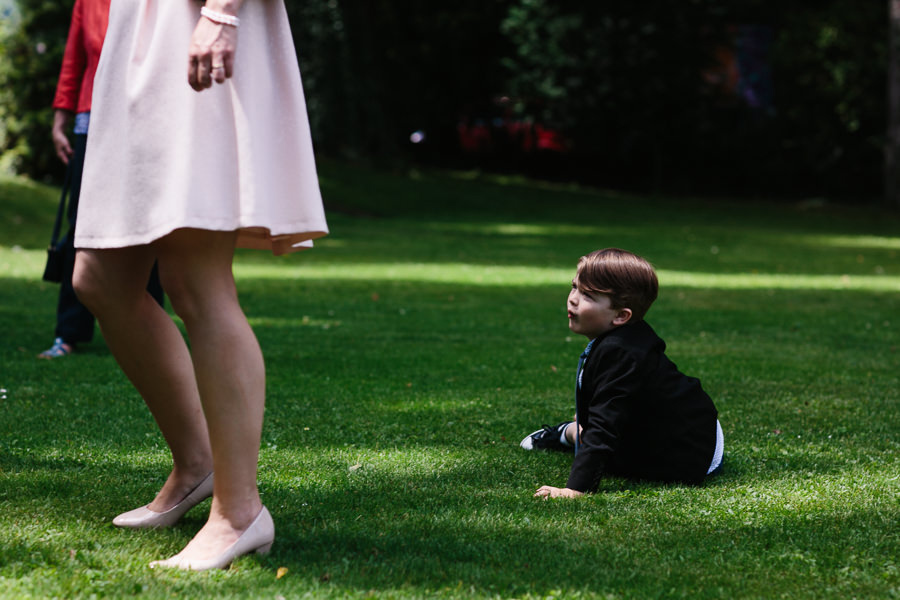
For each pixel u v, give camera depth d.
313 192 2.30
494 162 40.31
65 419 3.95
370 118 32.50
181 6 2.22
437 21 35.41
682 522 2.67
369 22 32.38
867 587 2.15
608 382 3.12
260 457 3.41
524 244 19.39
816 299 11.20
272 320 8.27
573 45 35.97
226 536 2.23
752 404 4.68
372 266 14.71
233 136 2.20
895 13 34.78
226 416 2.22
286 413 4.27
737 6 38.94
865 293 11.99
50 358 5.67
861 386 5.32
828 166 39.78
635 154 40.00
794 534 2.55
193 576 2.11
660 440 3.18
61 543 2.31
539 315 9.30
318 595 2.00
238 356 2.23
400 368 5.78
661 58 36.19
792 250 19.44
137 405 4.31
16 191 19.89
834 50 38.12
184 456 2.54
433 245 18.77
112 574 2.11
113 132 2.26
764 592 2.11
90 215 2.28
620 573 2.22
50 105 21.30
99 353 5.99
